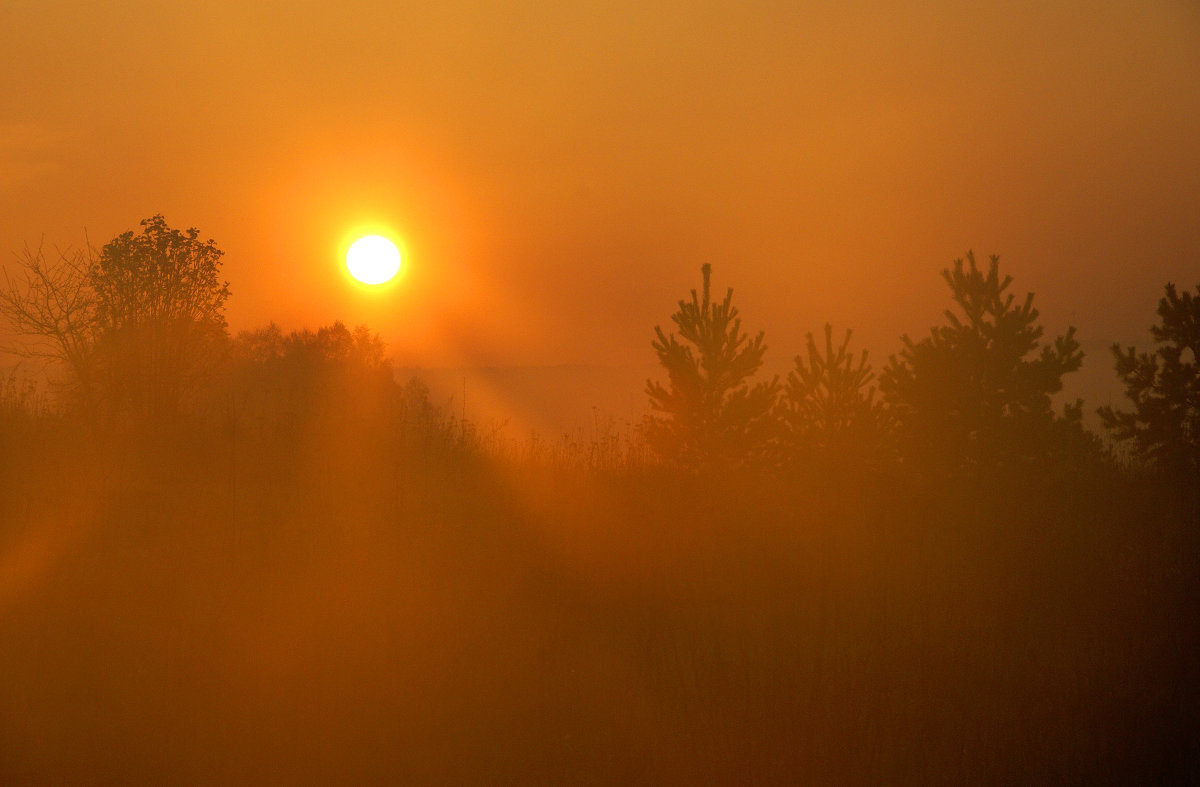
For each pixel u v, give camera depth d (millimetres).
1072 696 4629
